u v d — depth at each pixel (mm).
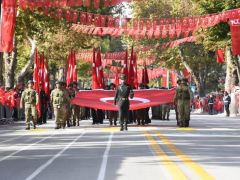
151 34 41562
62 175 13766
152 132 29562
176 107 35656
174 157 17516
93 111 38719
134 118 38719
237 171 14266
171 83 103188
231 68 66438
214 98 75375
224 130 31672
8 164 16219
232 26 41688
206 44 54000
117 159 17125
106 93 36938
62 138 25922
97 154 18656
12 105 42375
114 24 35781
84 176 13547
